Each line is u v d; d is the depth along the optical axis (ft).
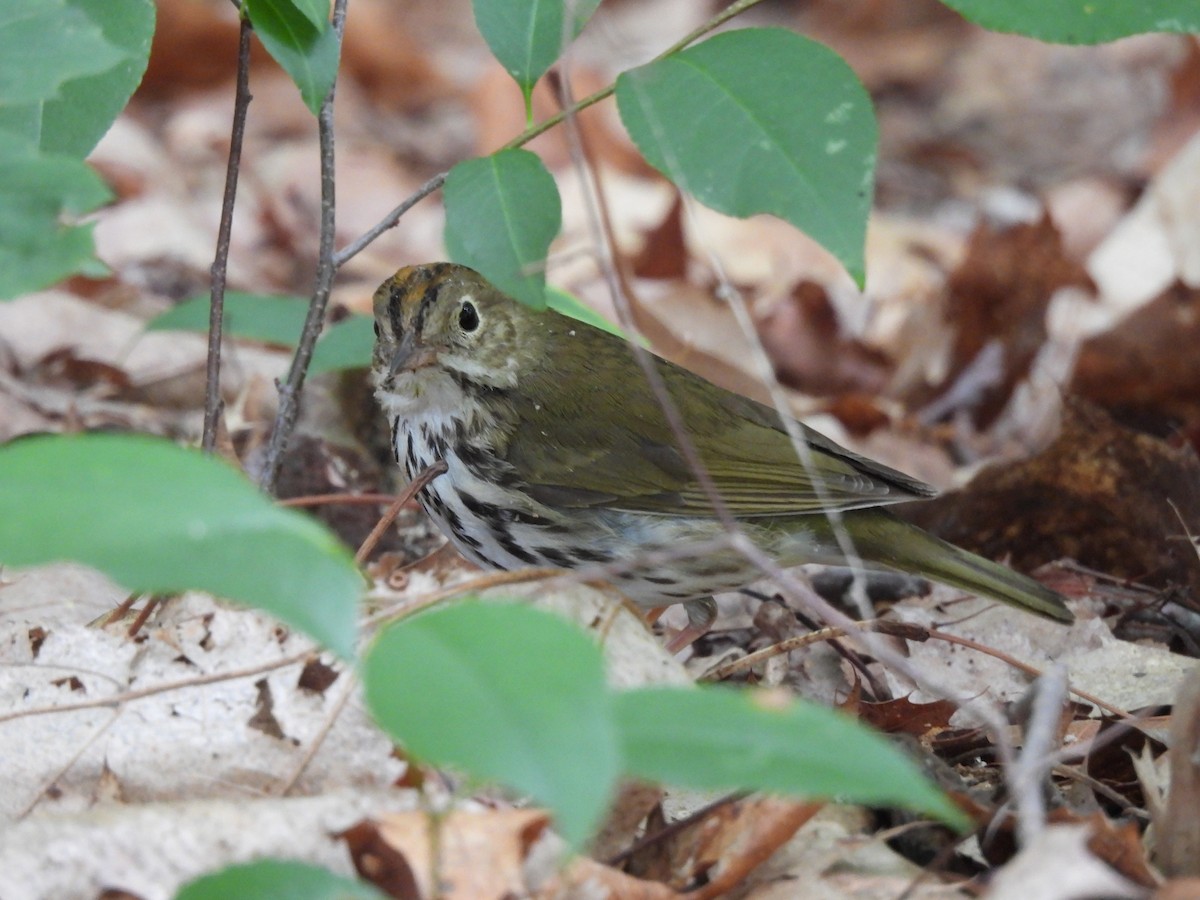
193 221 66.74
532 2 27.99
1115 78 89.40
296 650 26.25
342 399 46.37
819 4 97.81
